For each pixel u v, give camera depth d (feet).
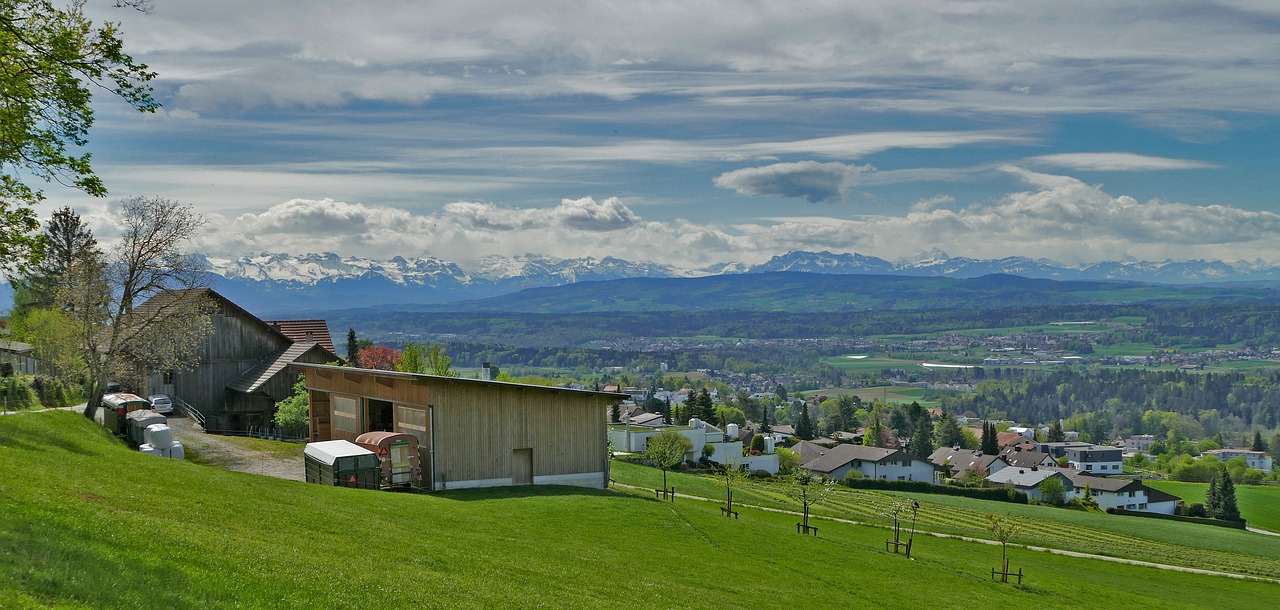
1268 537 333.21
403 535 91.66
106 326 197.67
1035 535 266.77
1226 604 179.11
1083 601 150.61
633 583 92.32
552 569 90.48
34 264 94.79
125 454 116.98
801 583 114.83
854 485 429.38
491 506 128.67
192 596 54.29
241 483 104.47
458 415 152.46
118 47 86.79
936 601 122.31
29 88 84.23
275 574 62.75
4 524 56.70
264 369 253.03
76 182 89.76
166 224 194.59
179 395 247.91
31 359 245.24
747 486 292.81
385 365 298.56
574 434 167.12
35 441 106.63
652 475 286.87
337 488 121.70
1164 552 252.83
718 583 103.14
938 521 274.36
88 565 53.72
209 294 249.34
